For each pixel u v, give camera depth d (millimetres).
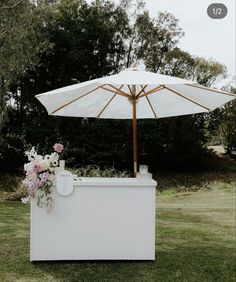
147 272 4512
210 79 23422
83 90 5145
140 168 4973
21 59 15383
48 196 4777
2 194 14469
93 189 4844
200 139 21828
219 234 6723
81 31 20219
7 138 18750
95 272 4488
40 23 17203
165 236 6391
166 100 6027
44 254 4816
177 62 23281
